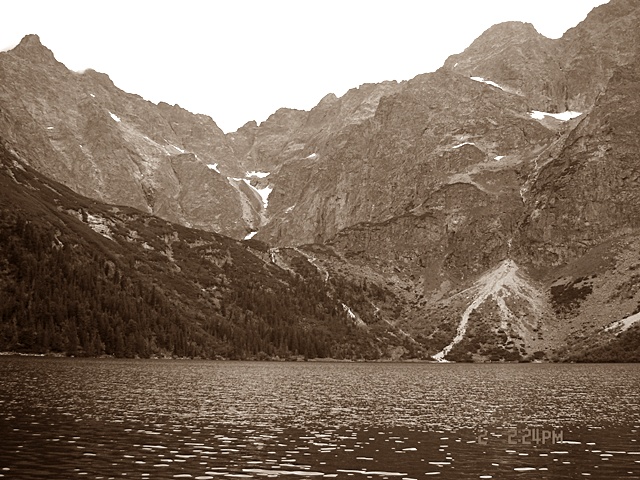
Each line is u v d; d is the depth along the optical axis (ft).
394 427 260.01
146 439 218.18
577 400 369.09
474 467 184.75
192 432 236.02
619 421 279.49
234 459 190.39
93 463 179.42
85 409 286.87
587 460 195.31
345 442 222.69
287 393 401.49
